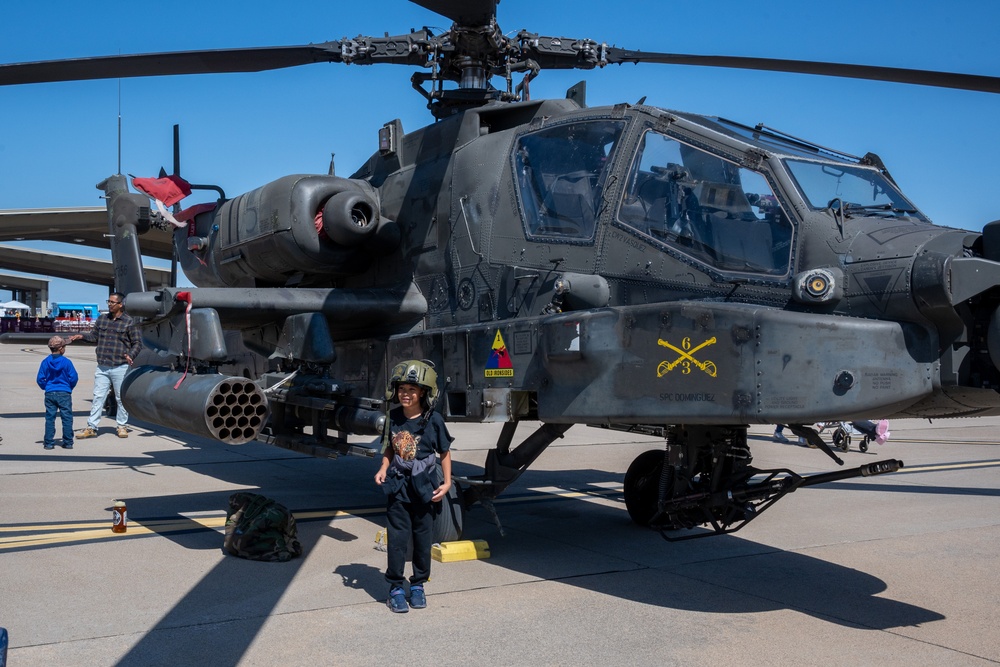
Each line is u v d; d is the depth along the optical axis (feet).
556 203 19.56
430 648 13.38
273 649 13.21
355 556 19.02
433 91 25.02
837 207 15.75
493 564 18.70
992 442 44.19
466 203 21.67
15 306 230.89
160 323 23.25
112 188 34.01
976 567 18.72
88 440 38.55
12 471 29.81
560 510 25.29
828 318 14.30
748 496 18.25
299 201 24.09
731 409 14.90
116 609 14.99
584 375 17.21
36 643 13.26
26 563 17.89
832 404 14.06
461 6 21.99
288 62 24.17
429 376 15.49
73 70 22.15
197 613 14.85
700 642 13.87
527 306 19.58
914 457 37.65
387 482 15.28
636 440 43.52
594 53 26.78
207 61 23.06
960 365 13.80
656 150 18.01
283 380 22.07
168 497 25.77
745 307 15.05
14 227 130.31
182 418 19.36
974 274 13.30
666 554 19.80
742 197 16.48
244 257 26.43
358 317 23.20
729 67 25.04
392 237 24.26
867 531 22.31
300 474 31.04
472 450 38.78
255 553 18.38
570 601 15.96
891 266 14.14
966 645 13.88
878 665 12.97
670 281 16.94
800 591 16.84
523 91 25.53
